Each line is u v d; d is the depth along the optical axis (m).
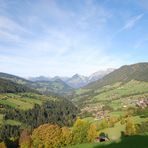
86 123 121.38
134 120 170.50
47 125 119.81
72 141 118.38
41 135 116.31
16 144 149.00
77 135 118.94
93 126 120.75
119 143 60.56
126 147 56.09
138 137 64.44
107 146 59.59
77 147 63.69
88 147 62.00
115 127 158.62
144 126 148.50
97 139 115.50
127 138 64.88
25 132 139.12
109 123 180.75
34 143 116.94
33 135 119.12
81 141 118.62
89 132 119.06
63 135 118.44
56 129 118.06
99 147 59.94
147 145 55.66
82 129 119.62
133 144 57.88
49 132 116.06
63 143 117.06
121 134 144.88
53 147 114.75
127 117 180.62
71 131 123.00
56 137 115.81
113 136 143.75
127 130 143.62
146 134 67.88
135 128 146.88
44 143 115.06
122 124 165.62
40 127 119.50
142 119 169.88
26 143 117.81
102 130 154.88
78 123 121.06
